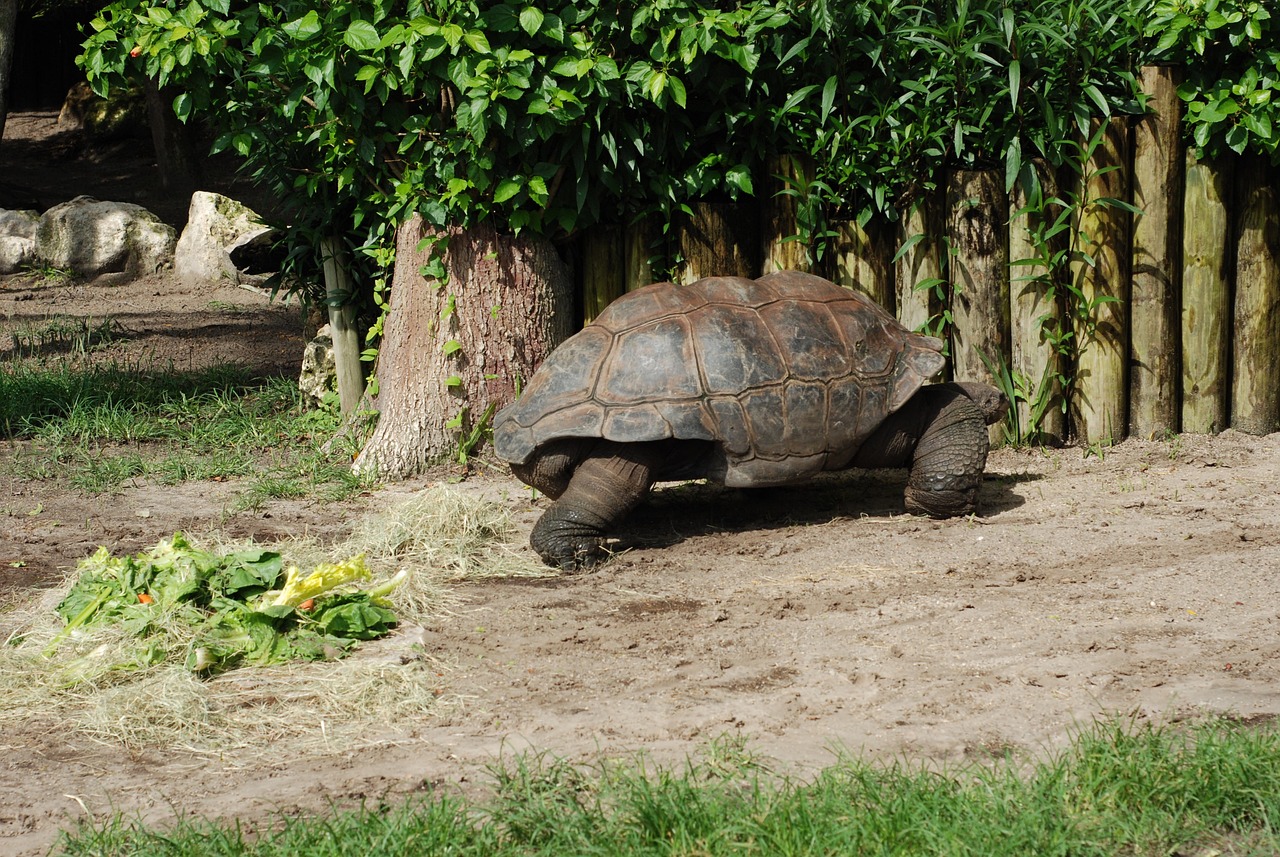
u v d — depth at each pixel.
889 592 6.28
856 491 8.47
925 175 9.00
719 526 7.75
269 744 4.73
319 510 8.34
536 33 8.40
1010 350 9.16
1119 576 6.37
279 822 4.02
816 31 8.72
